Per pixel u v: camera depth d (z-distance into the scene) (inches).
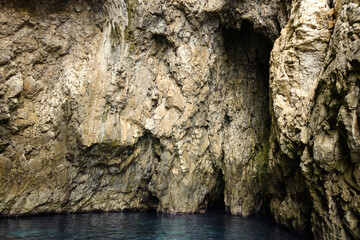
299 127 319.0
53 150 434.9
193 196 508.4
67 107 444.1
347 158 255.3
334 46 288.8
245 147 526.6
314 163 286.5
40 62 434.3
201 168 513.7
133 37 454.3
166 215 472.7
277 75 368.8
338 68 262.2
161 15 457.7
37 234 304.8
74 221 386.6
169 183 494.0
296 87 342.0
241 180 515.5
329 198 269.0
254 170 524.4
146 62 482.9
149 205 516.7
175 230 358.9
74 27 455.8
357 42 247.6
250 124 539.2
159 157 507.2
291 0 396.8
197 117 505.0
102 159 465.1
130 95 473.4
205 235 337.4
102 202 482.6
